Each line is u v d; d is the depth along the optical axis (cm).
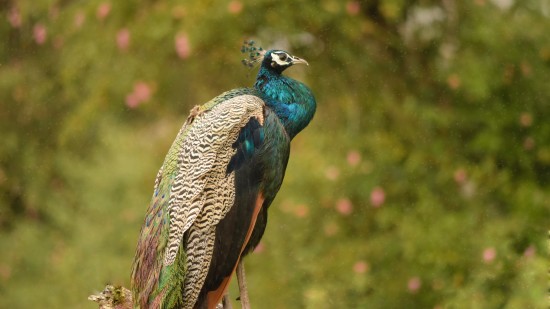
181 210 771
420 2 1255
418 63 1263
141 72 1252
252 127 804
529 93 1270
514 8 1281
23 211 1523
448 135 1260
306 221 1205
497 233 1170
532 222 1219
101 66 1271
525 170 1263
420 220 1199
